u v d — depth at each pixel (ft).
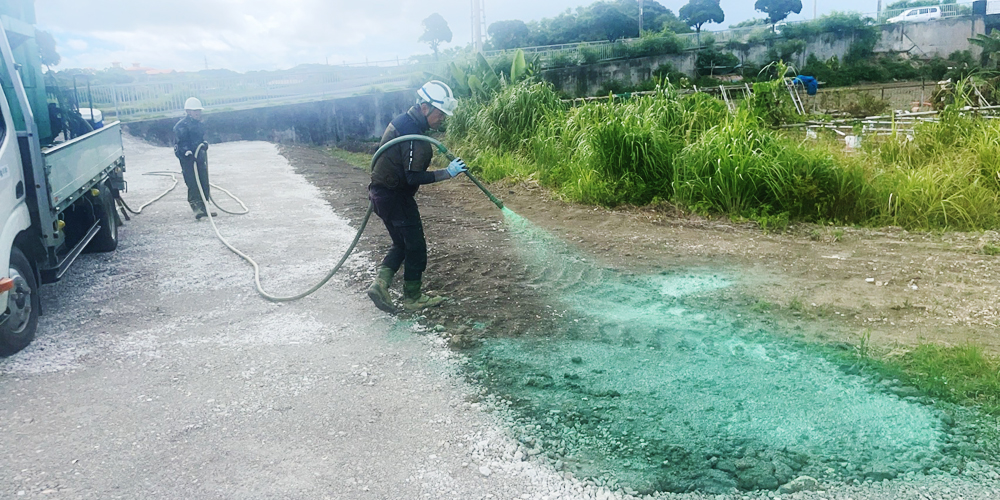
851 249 21.94
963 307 16.07
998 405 11.04
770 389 12.11
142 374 13.29
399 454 10.30
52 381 12.99
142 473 9.84
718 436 10.61
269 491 9.39
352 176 46.62
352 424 11.21
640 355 13.78
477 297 17.65
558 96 48.26
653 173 30.86
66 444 10.63
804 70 134.10
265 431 11.02
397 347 14.49
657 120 33.58
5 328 13.88
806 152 27.81
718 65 136.77
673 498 9.12
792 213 26.58
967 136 30.25
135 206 33.30
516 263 20.94
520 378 12.81
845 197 26.23
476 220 28.32
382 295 16.20
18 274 14.37
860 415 11.07
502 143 46.98
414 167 15.19
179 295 18.48
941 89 45.21
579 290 18.24
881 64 140.97
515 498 9.21
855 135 35.29
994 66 110.32
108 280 20.06
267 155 62.03
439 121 15.58
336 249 23.35
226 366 13.64
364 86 123.85
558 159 37.93
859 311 16.02
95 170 21.81
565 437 10.71
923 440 10.27
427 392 12.35
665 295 17.72
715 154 28.30
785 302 16.89
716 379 12.59
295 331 15.57
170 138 77.92
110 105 83.15
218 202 34.17
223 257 22.58
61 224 17.10
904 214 25.20
